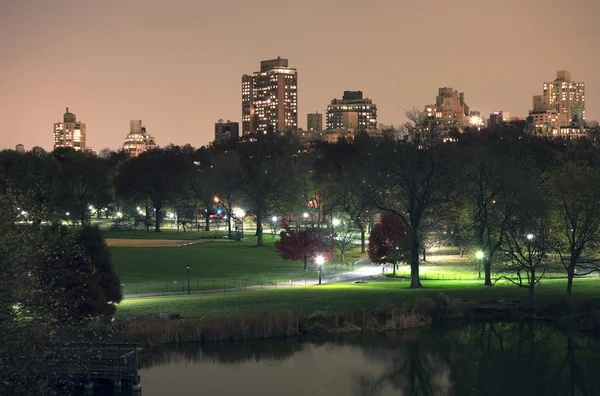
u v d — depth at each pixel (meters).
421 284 94.62
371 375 60.12
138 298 84.62
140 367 61.41
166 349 65.56
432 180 94.62
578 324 74.44
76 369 47.41
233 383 57.53
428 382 58.56
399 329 73.25
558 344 68.50
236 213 194.50
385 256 110.81
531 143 141.50
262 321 69.31
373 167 113.31
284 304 78.12
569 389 57.41
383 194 110.19
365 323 73.00
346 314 74.19
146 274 110.38
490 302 80.50
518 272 81.94
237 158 183.38
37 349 37.47
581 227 82.69
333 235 131.75
